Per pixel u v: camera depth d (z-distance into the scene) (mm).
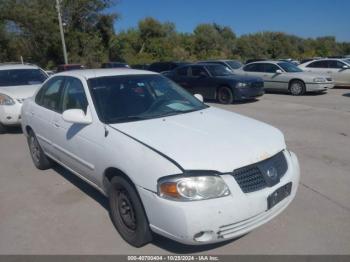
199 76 13469
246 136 3430
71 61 40969
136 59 49031
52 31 37969
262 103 12594
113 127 3639
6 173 5707
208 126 3658
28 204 4516
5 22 35375
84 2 40406
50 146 4977
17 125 8258
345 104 11742
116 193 3584
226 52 64812
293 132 7820
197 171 2920
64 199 4609
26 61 38750
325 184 4793
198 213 2840
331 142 6895
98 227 3877
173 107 4250
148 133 3453
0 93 8188
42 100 5301
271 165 3232
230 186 2936
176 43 58531
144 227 3275
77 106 4277
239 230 3006
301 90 14500
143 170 3098
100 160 3672
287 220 3867
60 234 3773
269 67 15562
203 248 3428
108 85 4262
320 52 78625
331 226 3730
